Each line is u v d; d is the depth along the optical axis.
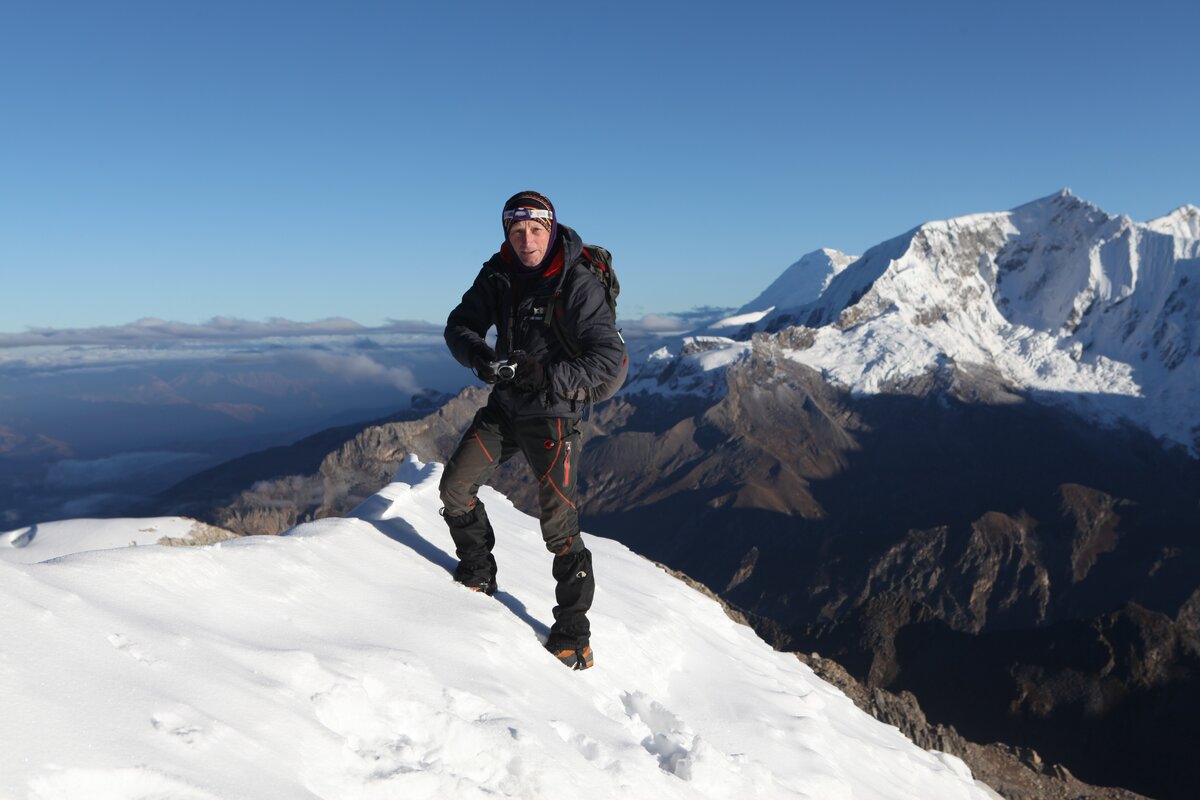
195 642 2.87
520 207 4.43
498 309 4.76
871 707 18.33
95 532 23.03
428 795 2.70
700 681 6.57
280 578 3.98
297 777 2.42
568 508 4.84
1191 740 128.88
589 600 5.02
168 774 2.06
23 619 2.39
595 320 4.58
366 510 6.04
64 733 2.02
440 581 5.08
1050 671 147.38
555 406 4.62
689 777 4.27
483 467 4.98
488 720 3.41
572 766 3.40
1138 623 153.88
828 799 5.62
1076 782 20.50
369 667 3.36
